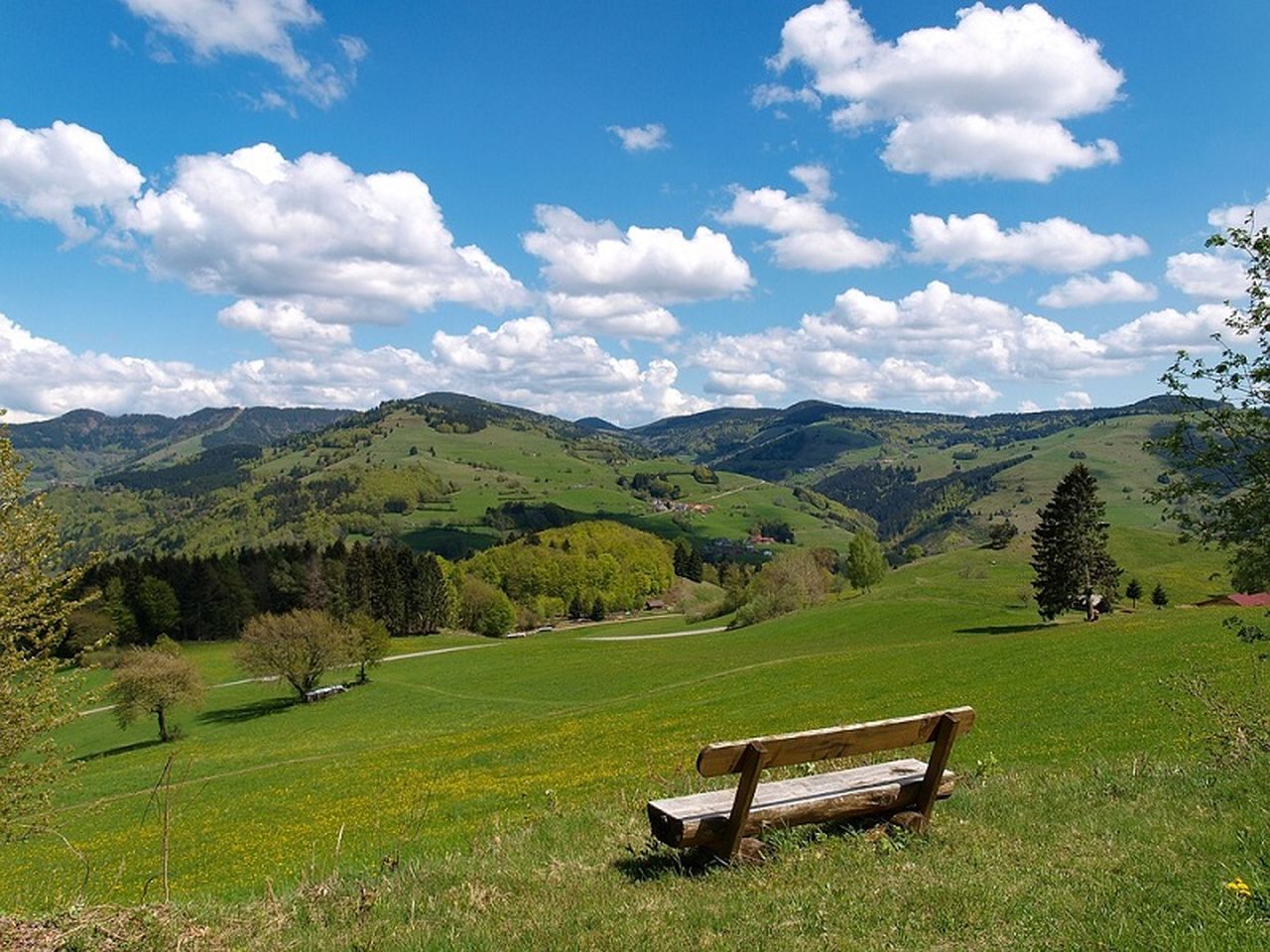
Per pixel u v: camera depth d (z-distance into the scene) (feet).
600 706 189.98
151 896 63.00
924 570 489.67
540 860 28.76
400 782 124.98
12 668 55.72
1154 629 172.65
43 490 57.93
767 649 291.99
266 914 24.90
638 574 625.00
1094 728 79.00
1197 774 34.81
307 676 271.69
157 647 269.64
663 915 21.24
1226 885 19.66
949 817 29.37
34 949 21.29
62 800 146.92
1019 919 19.29
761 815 25.31
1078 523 249.75
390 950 20.68
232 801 127.95
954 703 120.37
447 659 342.23
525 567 579.48
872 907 20.67
